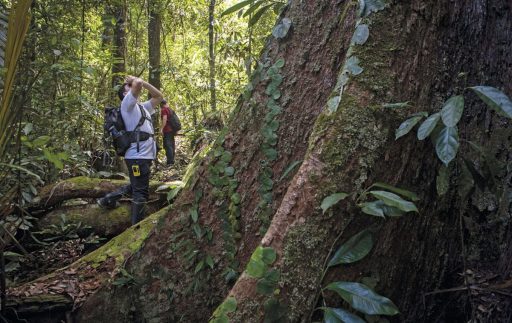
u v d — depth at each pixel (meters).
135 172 4.26
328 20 2.27
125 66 6.90
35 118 3.93
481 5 1.94
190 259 2.48
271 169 2.29
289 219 1.65
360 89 1.72
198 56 9.45
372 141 1.66
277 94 2.31
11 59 1.97
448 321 1.92
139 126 4.27
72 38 4.24
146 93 9.42
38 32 3.66
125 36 7.08
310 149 1.71
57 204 4.43
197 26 9.10
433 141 1.53
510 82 1.92
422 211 1.72
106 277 3.13
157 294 2.56
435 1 1.84
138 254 2.66
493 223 2.00
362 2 1.82
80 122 4.86
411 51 1.77
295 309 1.57
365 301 1.45
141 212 4.32
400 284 1.71
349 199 1.61
